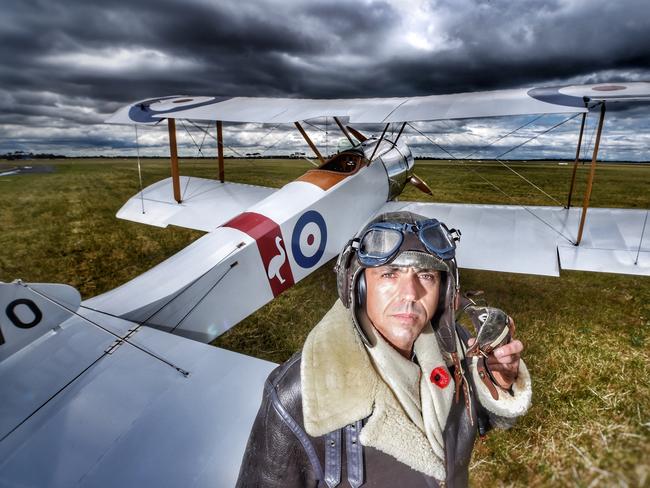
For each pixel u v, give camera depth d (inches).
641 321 149.9
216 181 283.4
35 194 555.2
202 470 50.1
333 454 19.3
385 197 218.8
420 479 19.4
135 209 252.1
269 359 134.3
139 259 250.2
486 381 24.2
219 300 127.0
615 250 173.3
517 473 80.1
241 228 141.3
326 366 19.7
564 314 157.0
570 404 99.9
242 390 68.0
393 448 18.7
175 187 244.4
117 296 108.5
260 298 143.6
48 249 269.7
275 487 20.9
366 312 21.7
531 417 95.0
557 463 81.7
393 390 19.7
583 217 170.9
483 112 152.4
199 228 228.4
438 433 19.7
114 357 77.7
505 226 200.4
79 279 219.8
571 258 173.2
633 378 110.7
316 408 19.1
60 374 70.8
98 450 53.1
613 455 82.6
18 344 76.4
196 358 78.4
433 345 22.6
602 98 142.0
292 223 153.6
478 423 25.6
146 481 48.4
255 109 211.8
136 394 65.9
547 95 159.0
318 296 180.7
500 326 23.8
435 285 20.9
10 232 319.9
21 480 48.9
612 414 95.5
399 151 229.6
